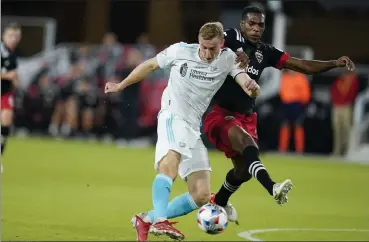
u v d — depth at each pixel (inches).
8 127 1956.2
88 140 3526.1
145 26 4630.9
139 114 3390.7
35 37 4227.4
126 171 2407.7
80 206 1653.5
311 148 3218.5
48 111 3565.5
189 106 1079.0
